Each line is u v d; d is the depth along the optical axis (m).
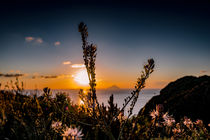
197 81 18.09
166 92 17.72
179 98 12.59
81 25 1.94
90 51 1.91
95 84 1.91
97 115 1.95
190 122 3.80
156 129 1.94
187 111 10.39
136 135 1.85
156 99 16.11
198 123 4.06
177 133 2.88
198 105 10.70
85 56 1.91
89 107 1.93
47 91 2.21
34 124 2.04
